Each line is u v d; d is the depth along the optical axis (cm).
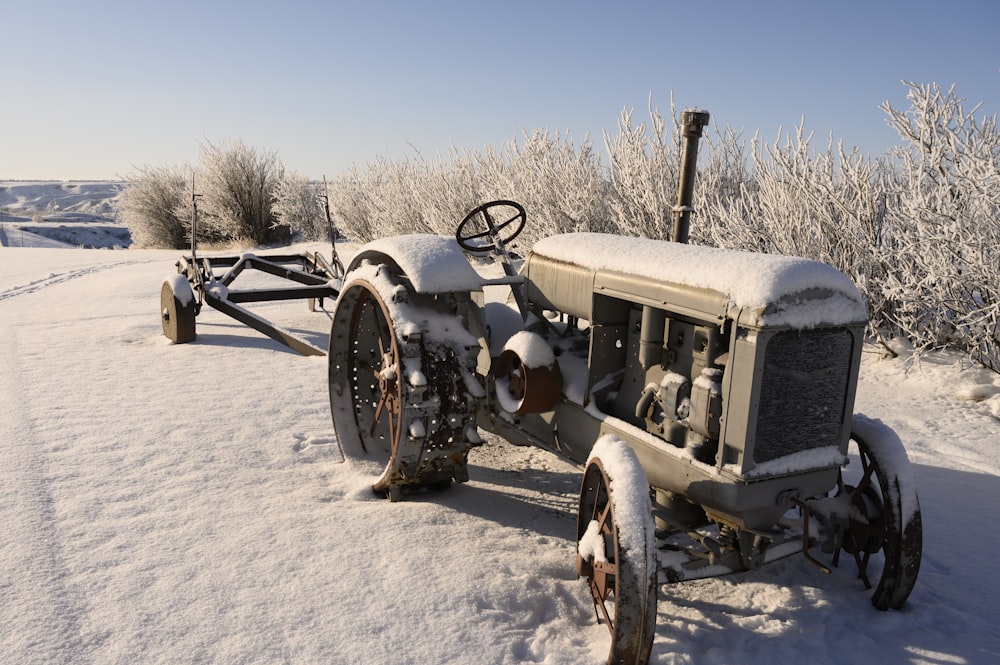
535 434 386
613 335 336
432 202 1577
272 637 263
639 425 326
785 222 741
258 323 750
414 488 407
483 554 329
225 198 2430
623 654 250
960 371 635
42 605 279
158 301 1062
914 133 655
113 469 418
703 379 284
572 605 297
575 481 433
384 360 402
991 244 603
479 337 398
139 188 2533
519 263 1065
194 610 278
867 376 657
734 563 292
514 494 410
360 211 2034
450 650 260
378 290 378
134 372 651
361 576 304
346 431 443
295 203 2409
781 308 255
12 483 393
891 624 290
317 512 367
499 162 1414
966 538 363
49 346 761
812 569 338
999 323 624
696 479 283
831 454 283
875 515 307
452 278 370
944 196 643
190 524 350
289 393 588
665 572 282
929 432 514
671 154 960
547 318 403
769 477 268
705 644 274
